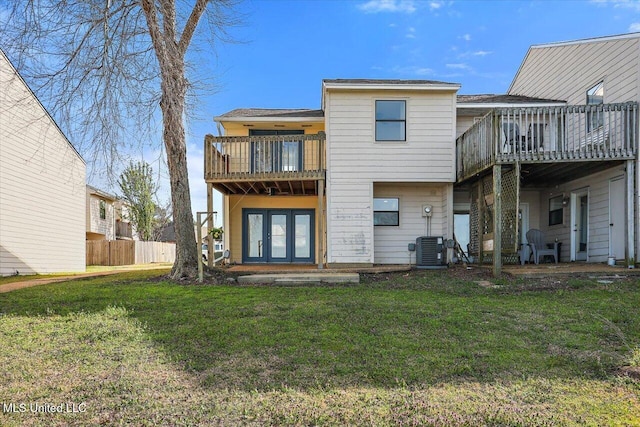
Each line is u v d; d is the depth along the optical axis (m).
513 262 10.98
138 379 3.33
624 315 5.16
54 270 14.19
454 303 6.11
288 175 11.24
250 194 13.73
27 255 12.71
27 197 12.77
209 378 3.36
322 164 11.31
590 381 3.24
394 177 11.43
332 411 2.77
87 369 3.54
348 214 11.36
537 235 11.28
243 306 5.93
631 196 8.72
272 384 3.23
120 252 21.75
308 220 13.83
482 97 13.01
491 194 10.13
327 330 4.68
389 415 2.72
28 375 3.41
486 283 7.98
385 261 12.27
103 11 7.50
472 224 11.86
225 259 12.77
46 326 4.87
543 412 2.73
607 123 9.42
